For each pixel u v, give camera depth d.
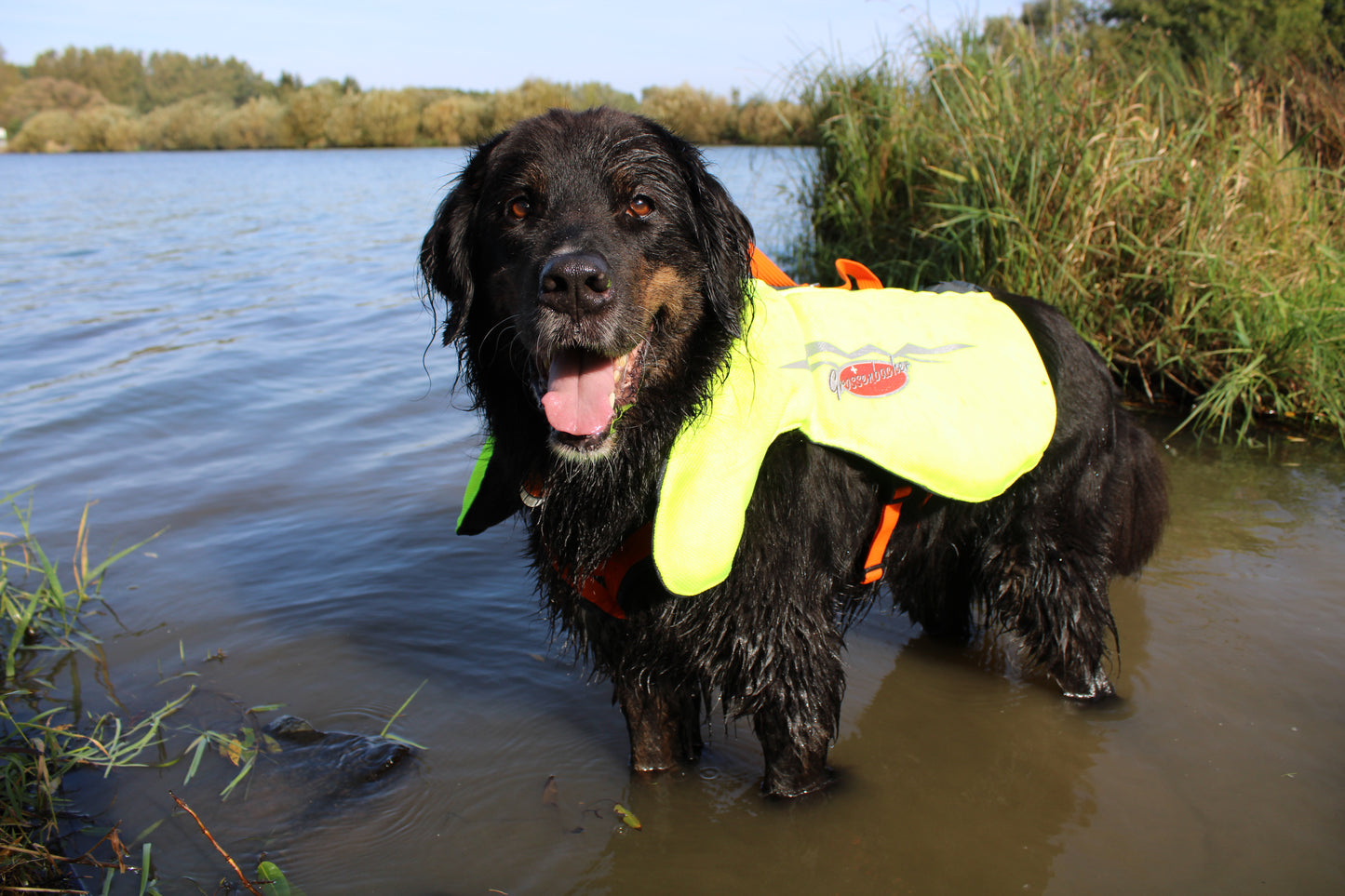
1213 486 4.39
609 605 2.49
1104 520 3.05
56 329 7.51
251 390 6.05
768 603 2.42
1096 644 3.02
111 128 72.75
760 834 2.56
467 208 2.53
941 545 3.06
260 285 9.57
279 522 4.27
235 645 3.37
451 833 2.54
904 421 2.55
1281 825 2.45
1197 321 5.37
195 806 2.60
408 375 6.41
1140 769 2.72
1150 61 6.65
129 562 3.88
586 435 2.23
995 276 5.56
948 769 2.80
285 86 85.19
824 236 7.49
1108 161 5.33
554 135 2.39
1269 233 5.79
